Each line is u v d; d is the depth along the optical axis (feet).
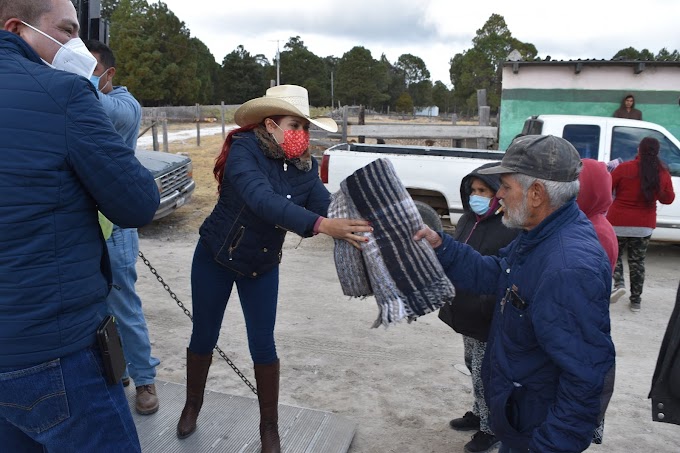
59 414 6.09
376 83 400.26
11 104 5.67
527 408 6.92
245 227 9.25
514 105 43.06
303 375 14.82
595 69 41.98
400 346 16.79
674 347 7.54
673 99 41.81
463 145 43.29
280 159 9.22
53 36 6.50
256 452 10.46
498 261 7.96
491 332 7.46
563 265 6.40
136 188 6.33
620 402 13.94
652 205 20.03
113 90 10.74
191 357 10.57
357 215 7.50
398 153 28.25
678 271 26.03
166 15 247.50
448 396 13.88
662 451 11.94
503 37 275.59
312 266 25.09
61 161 5.80
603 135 27.37
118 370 6.57
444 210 26.78
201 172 48.21
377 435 12.10
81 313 6.16
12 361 5.78
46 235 5.77
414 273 7.30
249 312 10.03
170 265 24.12
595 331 6.25
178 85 248.32
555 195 6.75
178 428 10.84
